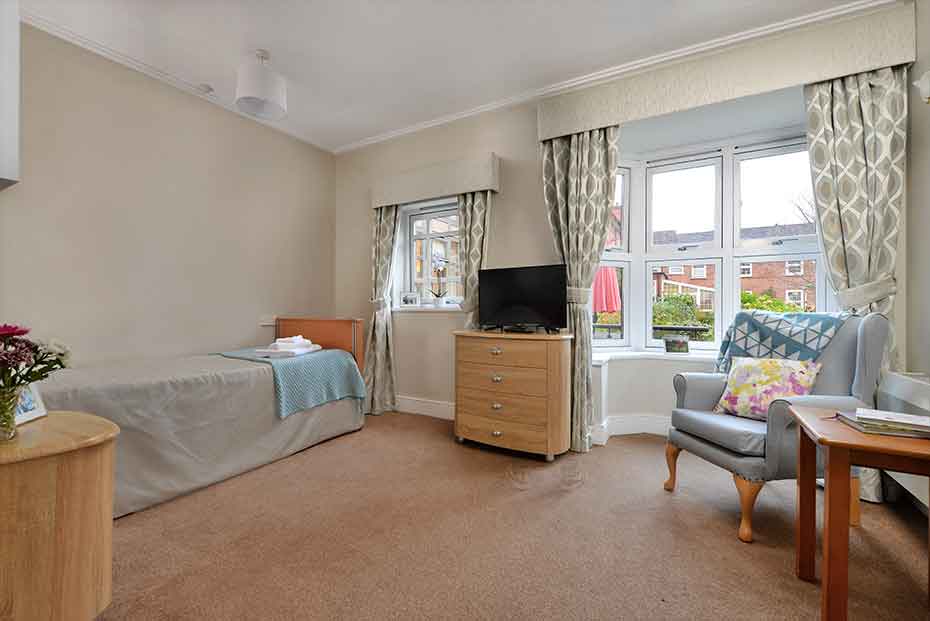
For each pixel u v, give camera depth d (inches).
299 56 103.1
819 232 88.8
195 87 116.4
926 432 46.4
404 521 72.0
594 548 63.8
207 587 54.5
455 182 131.3
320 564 59.6
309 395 109.6
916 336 79.7
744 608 50.8
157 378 80.5
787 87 90.7
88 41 96.0
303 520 72.3
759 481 65.1
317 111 132.6
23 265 88.9
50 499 38.9
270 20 89.5
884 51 82.2
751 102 99.0
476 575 57.2
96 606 42.7
